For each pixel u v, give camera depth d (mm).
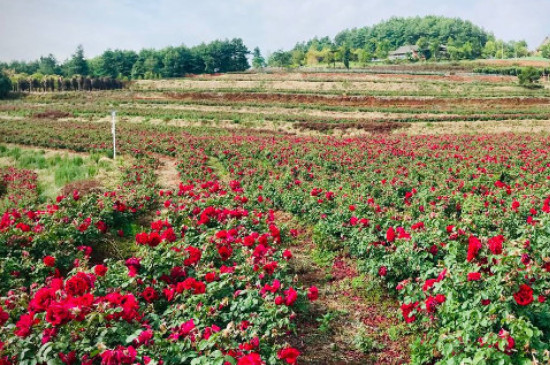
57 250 7281
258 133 33438
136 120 42156
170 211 9078
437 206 10492
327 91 59281
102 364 3783
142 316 5047
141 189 12484
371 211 9164
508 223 8781
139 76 102875
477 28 167500
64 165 19125
